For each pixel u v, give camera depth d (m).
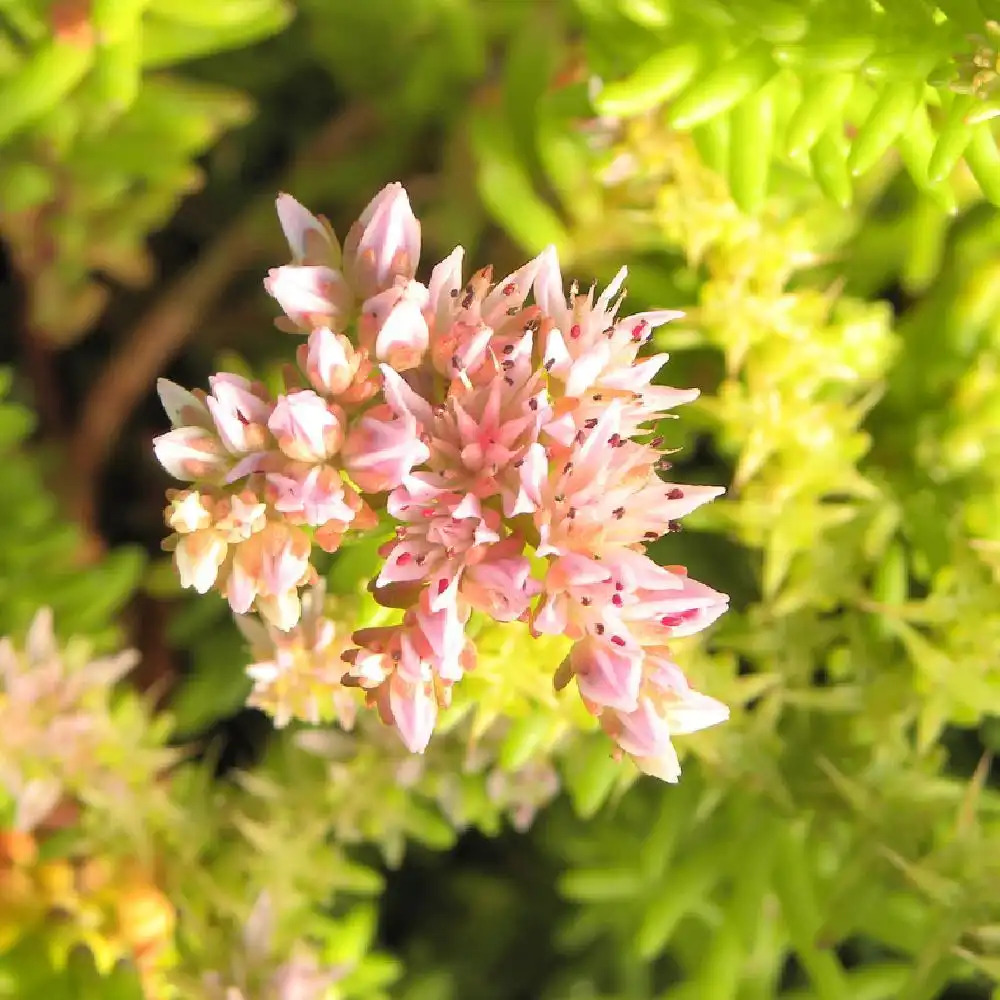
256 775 0.24
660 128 0.24
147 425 0.29
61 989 0.23
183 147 0.25
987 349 0.24
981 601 0.23
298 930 0.24
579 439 0.19
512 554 0.19
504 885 0.28
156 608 0.27
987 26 0.21
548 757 0.24
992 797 0.24
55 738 0.23
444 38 0.26
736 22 0.22
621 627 0.19
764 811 0.24
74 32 0.23
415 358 0.20
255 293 0.29
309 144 0.28
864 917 0.24
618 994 0.28
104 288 0.27
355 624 0.21
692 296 0.24
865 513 0.24
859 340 0.24
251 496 0.19
